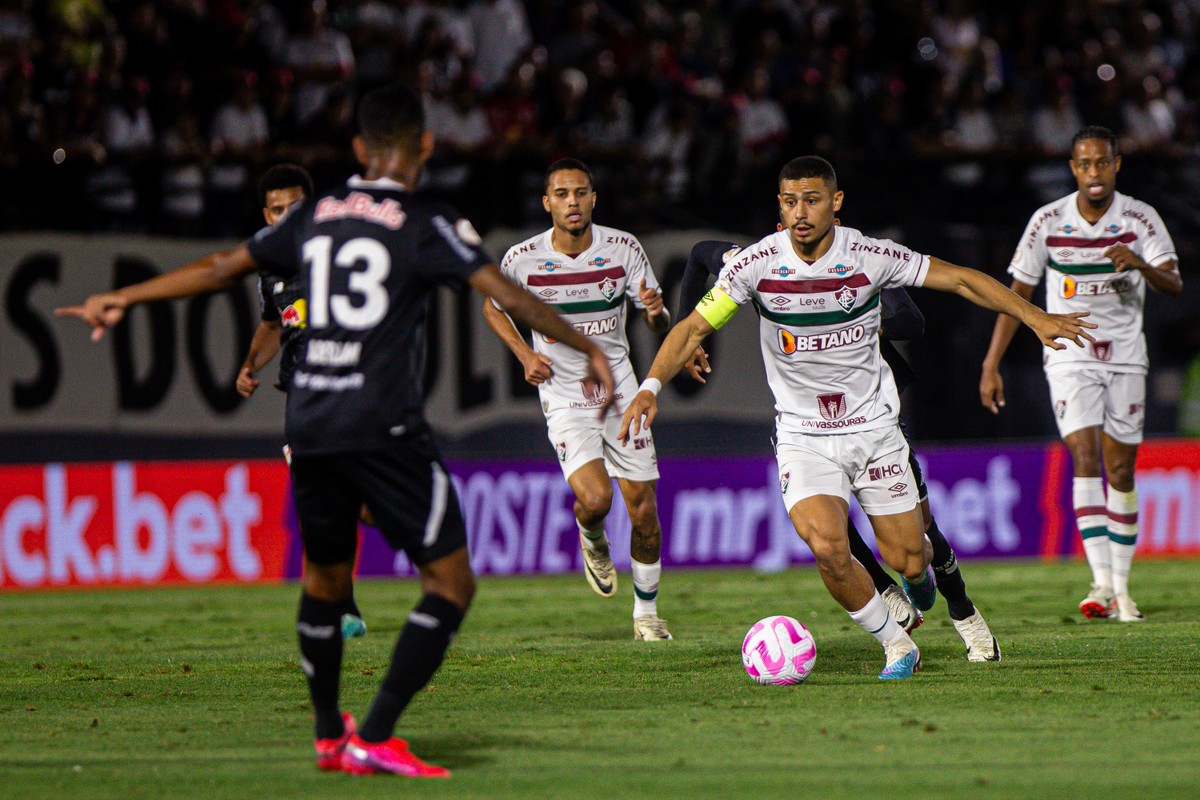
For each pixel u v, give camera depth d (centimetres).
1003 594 3344
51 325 4100
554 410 2586
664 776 1373
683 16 5291
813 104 5041
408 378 1390
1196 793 1278
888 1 5575
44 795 1322
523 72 4878
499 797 1291
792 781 1345
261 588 3956
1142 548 4334
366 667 2212
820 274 1877
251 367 2517
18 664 2400
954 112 5312
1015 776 1355
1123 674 1994
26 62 4216
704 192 4738
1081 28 5884
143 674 2231
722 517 4325
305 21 4725
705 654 2319
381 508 1396
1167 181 5134
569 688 1967
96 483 3991
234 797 1303
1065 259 2717
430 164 4500
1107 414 2758
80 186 4212
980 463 4356
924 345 4631
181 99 4450
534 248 2575
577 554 4281
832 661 2173
